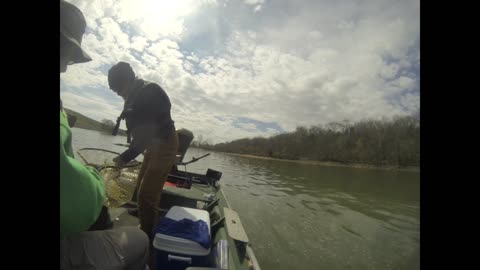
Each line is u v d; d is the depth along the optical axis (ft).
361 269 17.75
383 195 48.21
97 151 6.55
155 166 6.79
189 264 5.32
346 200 41.09
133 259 3.88
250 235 22.29
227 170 65.51
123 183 6.89
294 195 40.55
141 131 5.95
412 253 20.44
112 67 6.42
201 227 6.01
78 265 3.23
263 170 77.97
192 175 14.29
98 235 3.62
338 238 23.08
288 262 18.17
